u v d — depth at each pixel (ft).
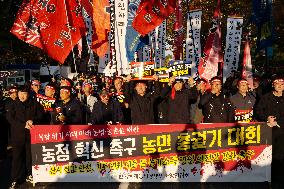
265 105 23.80
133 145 23.29
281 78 23.30
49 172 23.49
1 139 31.42
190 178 23.27
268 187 22.31
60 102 25.09
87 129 23.34
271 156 22.95
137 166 23.36
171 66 28.04
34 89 30.60
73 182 23.53
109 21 34.71
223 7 68.39
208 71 36.24
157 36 43.45
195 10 40.68
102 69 35.35
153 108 27.73
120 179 23.47
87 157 23.41
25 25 28.35
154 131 23.20
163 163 23.30
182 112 27.30
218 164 23.20
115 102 26.45
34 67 100.07
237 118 25.40
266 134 22.94
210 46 36.47
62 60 29.01
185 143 23.17
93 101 31.91
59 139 23.36
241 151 23.07
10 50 99.25
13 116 23.76
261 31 37.06
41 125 23.29
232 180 23.18
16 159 23.79
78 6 29.40
